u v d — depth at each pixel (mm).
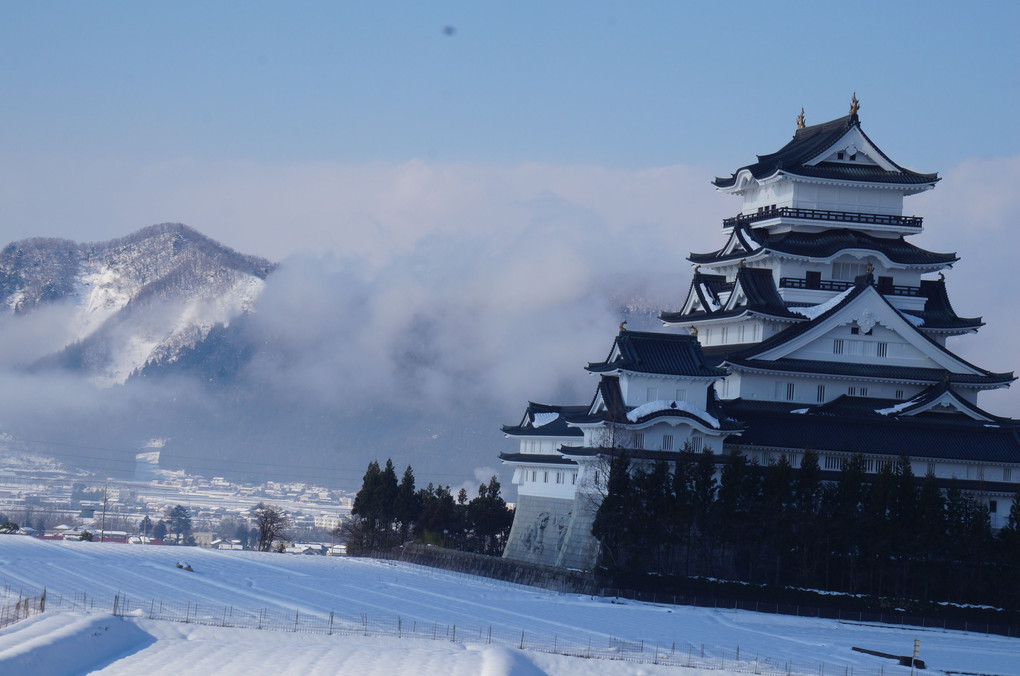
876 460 176375
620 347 170375
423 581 170125
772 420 177500
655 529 154375
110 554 180375
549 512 185375
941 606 153500
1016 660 130250
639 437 165125
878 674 114125
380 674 101062
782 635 134875
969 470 178875
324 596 147625
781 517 155375
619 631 129500
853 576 158375
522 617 136125
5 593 131000
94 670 98312
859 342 190375
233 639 112438
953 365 192250
